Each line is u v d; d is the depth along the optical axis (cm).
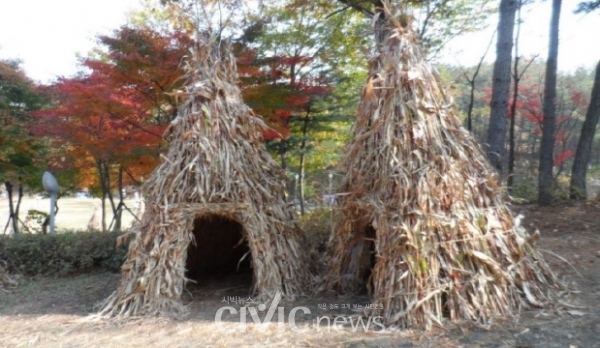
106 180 1280
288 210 606
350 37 1316
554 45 1152
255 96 856
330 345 417
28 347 446
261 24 964
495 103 916
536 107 1970
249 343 432
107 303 539
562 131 2197
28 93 1246
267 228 561
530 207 1038
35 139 1219
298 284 566
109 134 858
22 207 2625
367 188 505
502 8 909
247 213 546
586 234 771
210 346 429
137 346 435
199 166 542
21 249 790
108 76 834
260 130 643
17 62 1268
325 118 1419
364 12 1098
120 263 786
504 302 454
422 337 417
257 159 587
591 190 1662
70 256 791
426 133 484
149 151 830
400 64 507
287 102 941
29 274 791
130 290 524
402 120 491
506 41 905
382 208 476
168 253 525
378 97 512
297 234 607
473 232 462
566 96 2612
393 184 478
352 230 555
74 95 828
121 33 829
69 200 3139
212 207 536
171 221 527
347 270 564
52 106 1284
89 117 884
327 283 569
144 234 540
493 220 482
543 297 475
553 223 866
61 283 726
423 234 453
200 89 563
